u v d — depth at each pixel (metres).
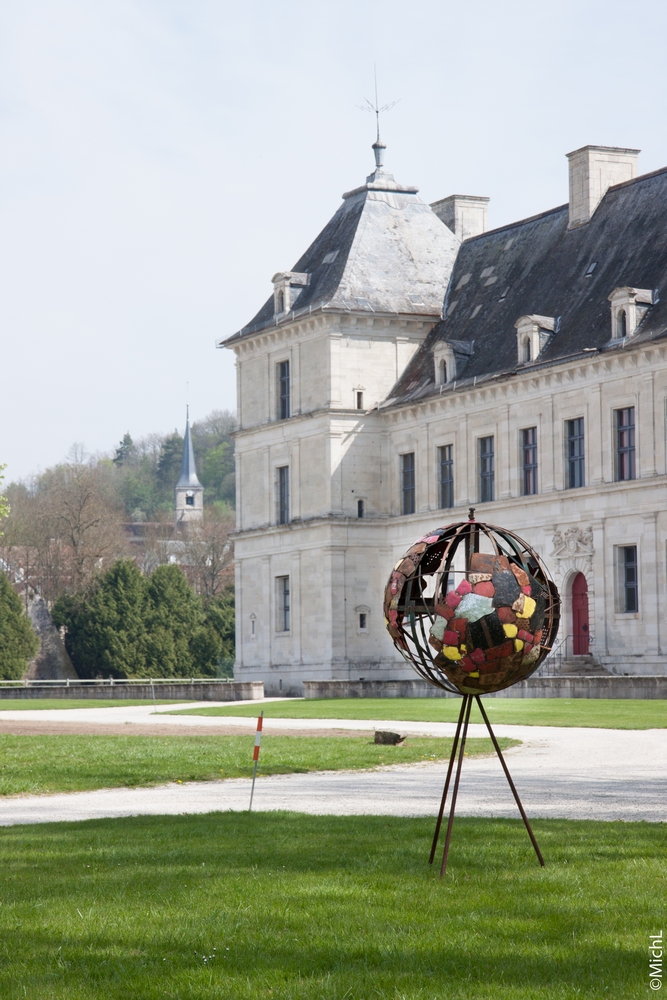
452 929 12.06
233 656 123.69
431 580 66.56
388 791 23.73
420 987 10.34
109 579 120.31
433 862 15.34
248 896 13.53
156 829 18.36
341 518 79.88
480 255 83.62
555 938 11.71
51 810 22.42
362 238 83.44
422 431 78.44
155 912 12.86
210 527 153.38
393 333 81.56
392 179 87.12
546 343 70.62
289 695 83.00
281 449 84.50
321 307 79.38
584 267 72.94
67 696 80.94
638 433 64.44
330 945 11.57
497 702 54.34
